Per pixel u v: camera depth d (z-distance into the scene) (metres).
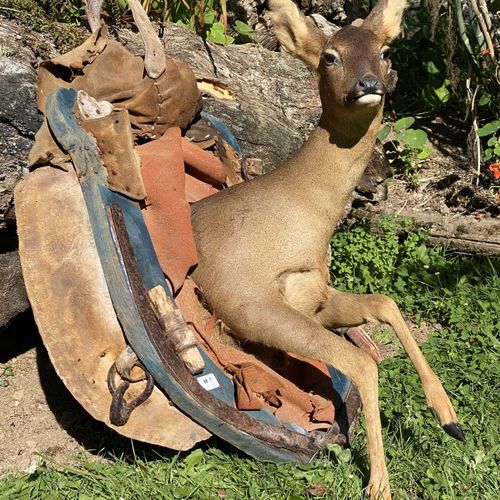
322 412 1.93
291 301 1.95
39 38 2.21
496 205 2.99
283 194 1.94
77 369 1.79
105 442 1.99
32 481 1.81
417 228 2.83
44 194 1.84
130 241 1.81
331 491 1.80
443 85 3.36
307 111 2.73
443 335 2.42
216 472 1.87
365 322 1.95
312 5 3.18
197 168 2.09
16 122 2.04
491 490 1.81
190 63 2.57
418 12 3.48
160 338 1.78
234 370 1.88
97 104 1.94
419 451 1.91
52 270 1.81
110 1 2.52
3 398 2.11
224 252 1.91
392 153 3.17
